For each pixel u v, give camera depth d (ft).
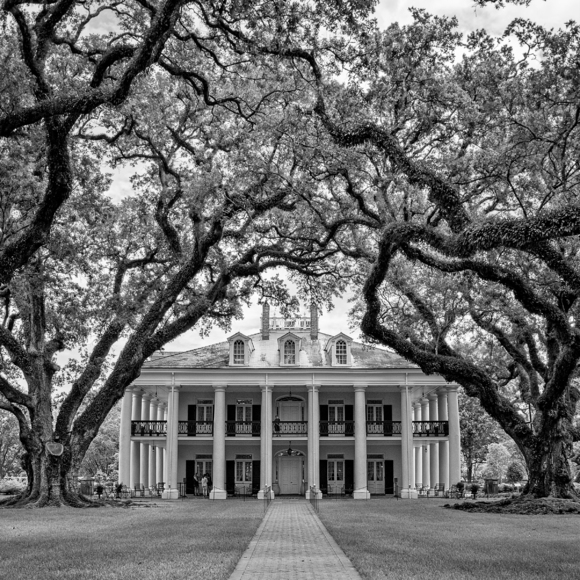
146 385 141.79
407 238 58.39
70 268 94.73
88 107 52.65
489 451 217.97
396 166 60.23
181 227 100.27
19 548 45.73
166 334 93.45
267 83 74.02
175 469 138.72
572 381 106.73
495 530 59.52
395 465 151.43
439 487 143.54
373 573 34.42
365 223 78.64
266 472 138.51
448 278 86.63
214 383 142.61
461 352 117.19
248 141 73.36
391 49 63.00
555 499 86.74
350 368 142.82
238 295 102.99
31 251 56.75
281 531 59.62
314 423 141.38
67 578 33.22
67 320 98.32
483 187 73.46
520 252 70.85
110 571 35.29
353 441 148.66
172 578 32.81
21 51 55.42
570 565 38.14
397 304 101.45
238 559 40.24
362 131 61.05
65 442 92.02
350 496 145.69
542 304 73.82
